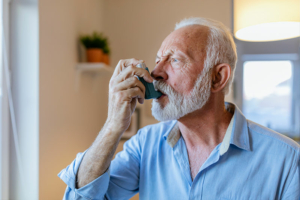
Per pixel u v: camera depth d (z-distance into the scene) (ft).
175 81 2.65
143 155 3.19
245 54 8.61
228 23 7.72
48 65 4.80
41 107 4.54
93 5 7.48
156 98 2.75
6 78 4.35
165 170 3.01
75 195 2.67
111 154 2.65
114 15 8.42
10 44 4.50
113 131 2.60
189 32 2.75
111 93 2.65
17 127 4.48
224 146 2.68
